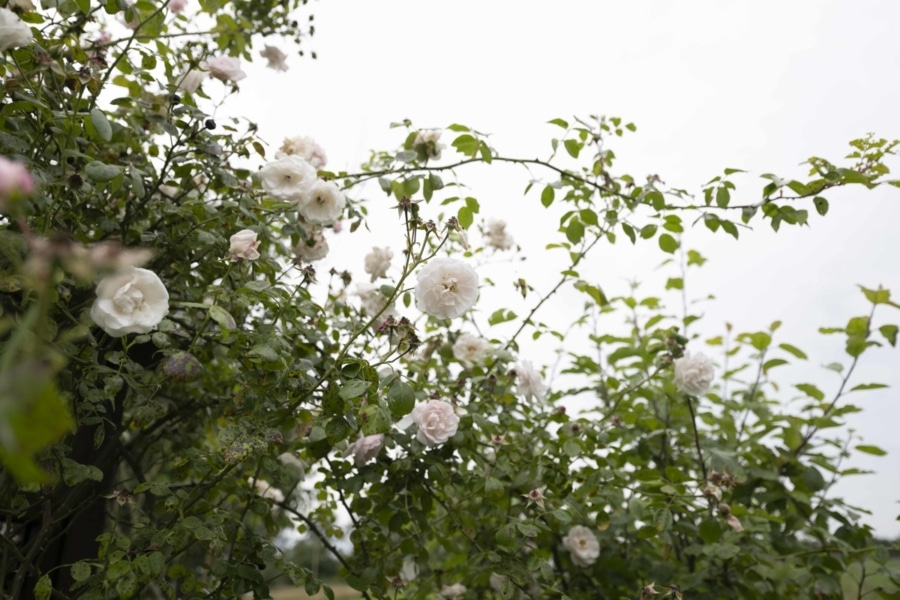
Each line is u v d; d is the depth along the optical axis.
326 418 1.48
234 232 1.65
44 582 1.14
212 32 1.83
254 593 1.39
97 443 1.26
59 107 1.44
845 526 2.01
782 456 2.14
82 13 1.51
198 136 1.58
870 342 2.07
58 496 1.49
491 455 2.04
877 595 2.17
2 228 1.26
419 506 1.76
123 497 1.31
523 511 1.75
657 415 2.28
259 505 1.59
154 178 1.66
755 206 1.70
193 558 1.95
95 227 1.64
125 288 1.09
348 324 1.65
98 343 1.38
